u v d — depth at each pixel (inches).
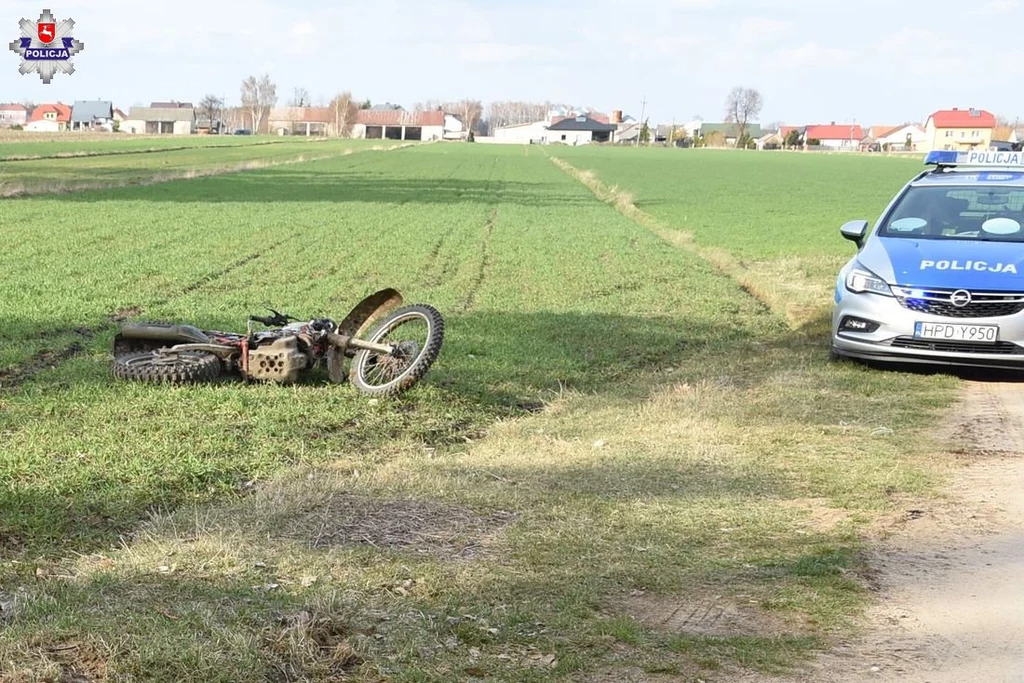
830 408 351.9
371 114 7524.6
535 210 1389.0
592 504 246.2
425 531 225.5
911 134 7608.3
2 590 188.1
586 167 3164.4
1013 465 285.1
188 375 362.3
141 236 893.2
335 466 287.6
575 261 813.9
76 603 172.2
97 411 327.9
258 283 647.8
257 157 2979.8
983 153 487.8
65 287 593.6
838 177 2984.7
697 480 268.7
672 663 165.8
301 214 1187.9
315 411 342.0
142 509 248.7
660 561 210.5
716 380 407.5
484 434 334.6
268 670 153.3
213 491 263.7
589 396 381.7
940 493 259.0
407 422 341.4
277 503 238.8
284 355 369.4
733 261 862.5
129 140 4333.2
